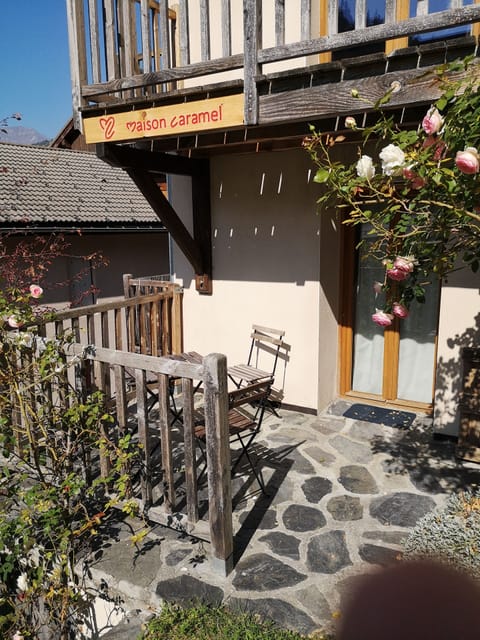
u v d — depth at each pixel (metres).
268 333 5.30
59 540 2.98
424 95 2.87
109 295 10.68
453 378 4.22
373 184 2.67
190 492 2.95
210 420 2.67
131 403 5.27
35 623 3.22
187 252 5.37
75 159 12.70
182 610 2.54
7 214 8.77
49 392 3.31
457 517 3.00
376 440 4.47
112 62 4.01
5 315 3.29
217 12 5.00
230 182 5.28
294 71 3.20
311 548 3.02
